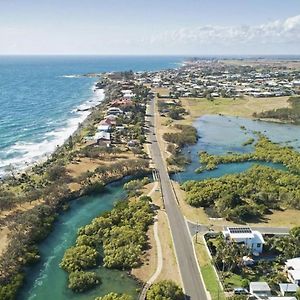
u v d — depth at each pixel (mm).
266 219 100688
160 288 69375
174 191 118438
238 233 85062
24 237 87000
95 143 163375
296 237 87125
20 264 80188
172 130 196500
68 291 73125
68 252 83562
